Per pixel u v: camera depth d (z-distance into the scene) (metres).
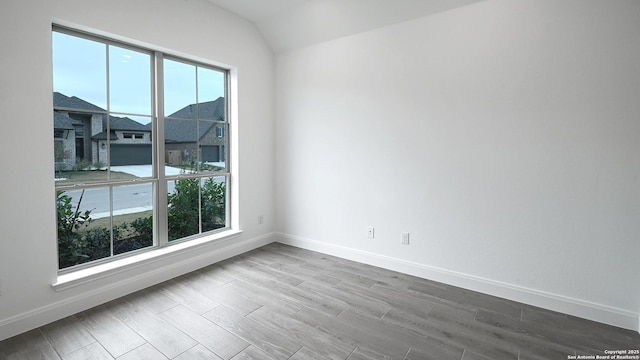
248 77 3.78
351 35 3.43
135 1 2.70
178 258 3.15
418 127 3.08
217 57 3.40
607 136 2.28
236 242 3.77
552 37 2.41
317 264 3.49
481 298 2.73
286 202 4.18
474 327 2.29
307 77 3.82
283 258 3.67
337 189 3.69
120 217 2.90
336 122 3.63
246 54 3.74
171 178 3.20
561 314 2.47
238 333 2.19
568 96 2.39
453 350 2.03
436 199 3.03
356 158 3.51
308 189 3.94
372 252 3.48
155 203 3.09
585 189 2.37
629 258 2.26
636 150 2.20
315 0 3.26
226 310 2.50
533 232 2.58
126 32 2.65
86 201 2.69
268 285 2.96
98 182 2.69
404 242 3.25
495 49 2.64
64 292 2.37
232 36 3.55
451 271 2.99
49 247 2.30
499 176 2.70
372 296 2.76
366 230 3.50
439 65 2.92
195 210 3.53
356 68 3.43
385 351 2.02
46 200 2.28
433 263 3.09
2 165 2.08
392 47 3.17
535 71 2.49
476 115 2.77
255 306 2.56
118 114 2.80
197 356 1.95
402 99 3.15
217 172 3.68
